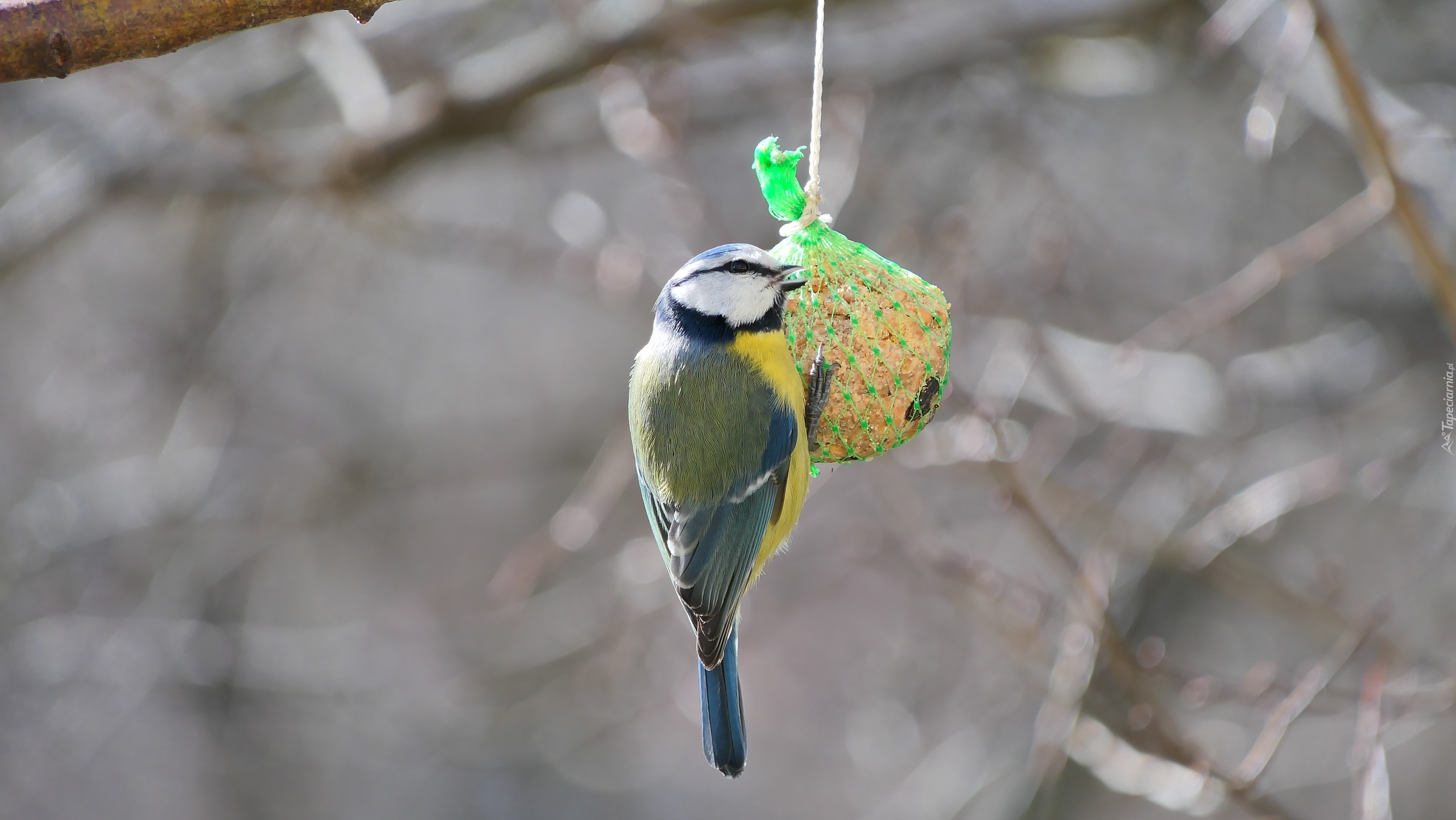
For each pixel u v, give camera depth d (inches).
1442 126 430.0
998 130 538.3
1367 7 499.2
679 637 585.3
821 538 658.2
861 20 556.1
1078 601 343.9
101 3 187.6
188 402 585.3
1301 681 367.6
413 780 713.6
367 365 732.7
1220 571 407.2
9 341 644.1
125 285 641.0
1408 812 524.4
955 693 567.8
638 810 736.3
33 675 574.9
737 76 518.3
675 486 260.4
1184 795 329.4
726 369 258.2
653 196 622.5
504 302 754.8
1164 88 545.0
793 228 264.1
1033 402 450.0
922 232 439.5
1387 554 525.3
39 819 697.6
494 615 520.1
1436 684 378.3
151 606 579.8
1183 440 475.8
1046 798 459.8
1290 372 494.6
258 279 584.4
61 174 512.4
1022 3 496.7
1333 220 371.9
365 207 500.4
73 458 634.2
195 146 502.0
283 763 622.8
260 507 621.9
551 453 662.5
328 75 503.8
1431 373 504.1
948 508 567.8
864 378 256.2
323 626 724.0
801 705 729.6
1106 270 554.3
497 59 507.8
